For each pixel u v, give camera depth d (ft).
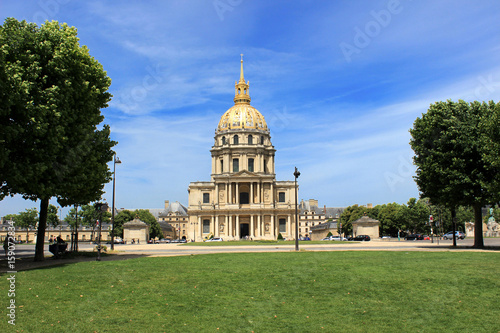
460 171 157.07
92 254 146.10
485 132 148.66
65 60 114.52
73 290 74.49
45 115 106.42
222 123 531.91
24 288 74.23
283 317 63.67
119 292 74.23
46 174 112.78
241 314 64.54
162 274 88.38
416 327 60.49
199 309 66.44
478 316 64.39
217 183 489.67
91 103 123.85
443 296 72.90
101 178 136.87
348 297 72.90
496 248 162.81
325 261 105.40
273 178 490.08
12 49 109.19
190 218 491.31
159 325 59.57
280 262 104.68
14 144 105.70
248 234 490.08
